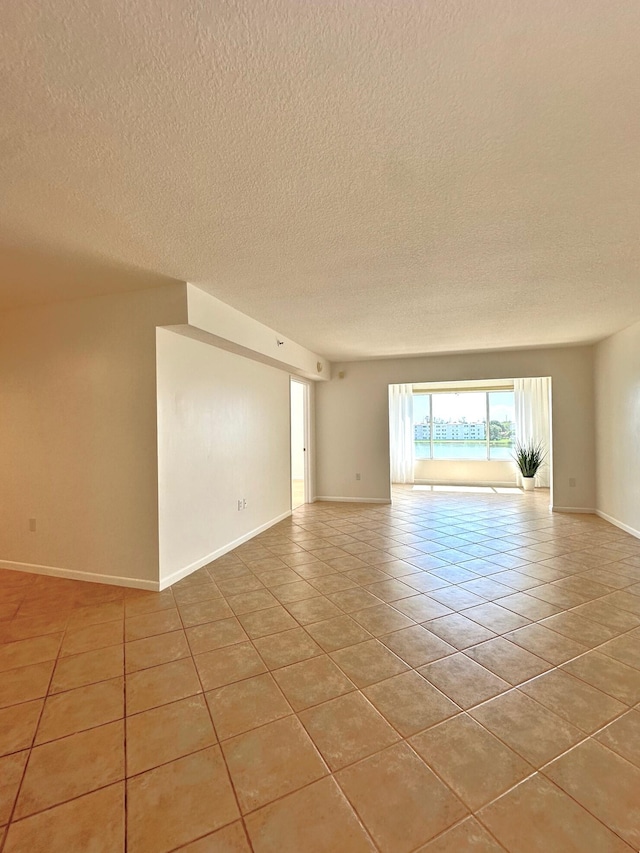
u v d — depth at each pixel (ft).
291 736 5.32
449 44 3.60
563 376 18.60
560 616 8.60
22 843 3.96
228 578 10.87
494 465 28.45
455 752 5.05
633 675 6.56
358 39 3.54
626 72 3.89
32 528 11.31
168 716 5.70
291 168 5.36
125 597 9.65
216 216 6.60
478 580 10.67
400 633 7.93
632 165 5.38
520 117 4.49
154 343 10.03
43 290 10.13
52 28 3.42
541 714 5.69
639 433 13.91
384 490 21.40
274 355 14.64
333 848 3.90
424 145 4.93
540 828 4.07
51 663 6.98
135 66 3.77
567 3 3.26
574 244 7.79
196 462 11.59
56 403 11.03
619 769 4.76
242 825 4.14
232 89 4.04
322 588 10.18
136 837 4.02
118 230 7.06
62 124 4.49
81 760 4.94
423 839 3.98
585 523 16.78
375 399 21.39
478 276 9.41
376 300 11.15
